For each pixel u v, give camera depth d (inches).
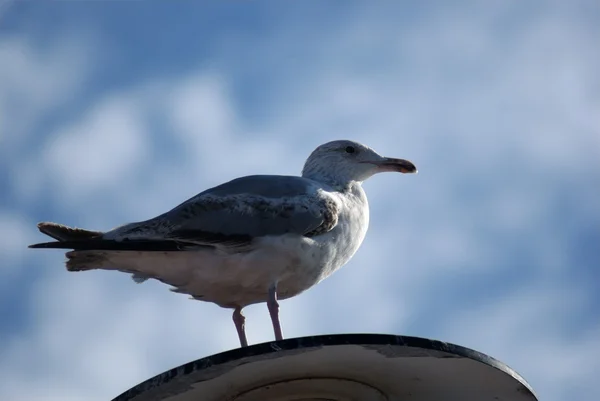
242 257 482.3
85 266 498.0
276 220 490.3
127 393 356.2
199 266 485.1
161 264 490.0
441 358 361.7
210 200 493.0
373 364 370.3
